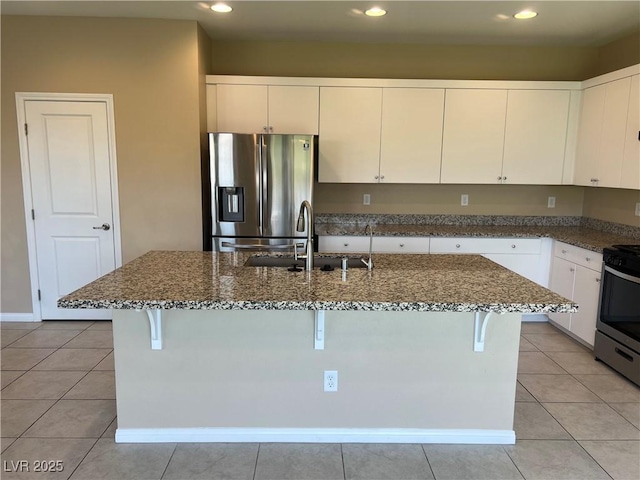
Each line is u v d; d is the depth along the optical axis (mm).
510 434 2410
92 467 2197
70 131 3910
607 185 3809
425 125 4246
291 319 2293
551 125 4254
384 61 4449
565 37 4133
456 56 4457
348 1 3275
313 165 3881
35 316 4156
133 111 3879
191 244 4047
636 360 2998
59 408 2717
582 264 3650
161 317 2279
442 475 2170
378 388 2367
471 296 1976
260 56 4406
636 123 3461
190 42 3803
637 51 3926
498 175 4324
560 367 3340
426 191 4664
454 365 2348
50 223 4031
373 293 2010
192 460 2254
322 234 4117
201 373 2340
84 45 3781
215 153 3842
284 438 2395
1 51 3775
